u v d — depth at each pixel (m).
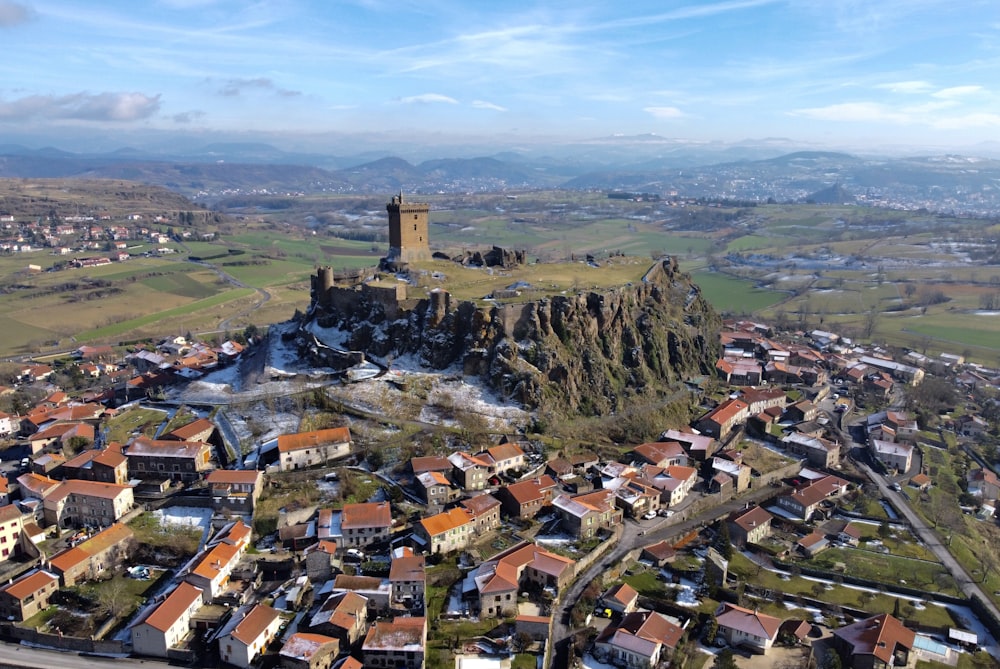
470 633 127.12
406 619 124.25
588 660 124.31
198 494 166.38
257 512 157.50
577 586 142.62
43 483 164.12
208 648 122.19
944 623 140.25
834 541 171.50
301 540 149.75
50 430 199.50
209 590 132.50
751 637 128.88
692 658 125.56
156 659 120.19
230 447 184.88
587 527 159.50
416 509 160.25
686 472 186.62
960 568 159.88
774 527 176.75
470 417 197.38
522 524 163.50
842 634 130.88
